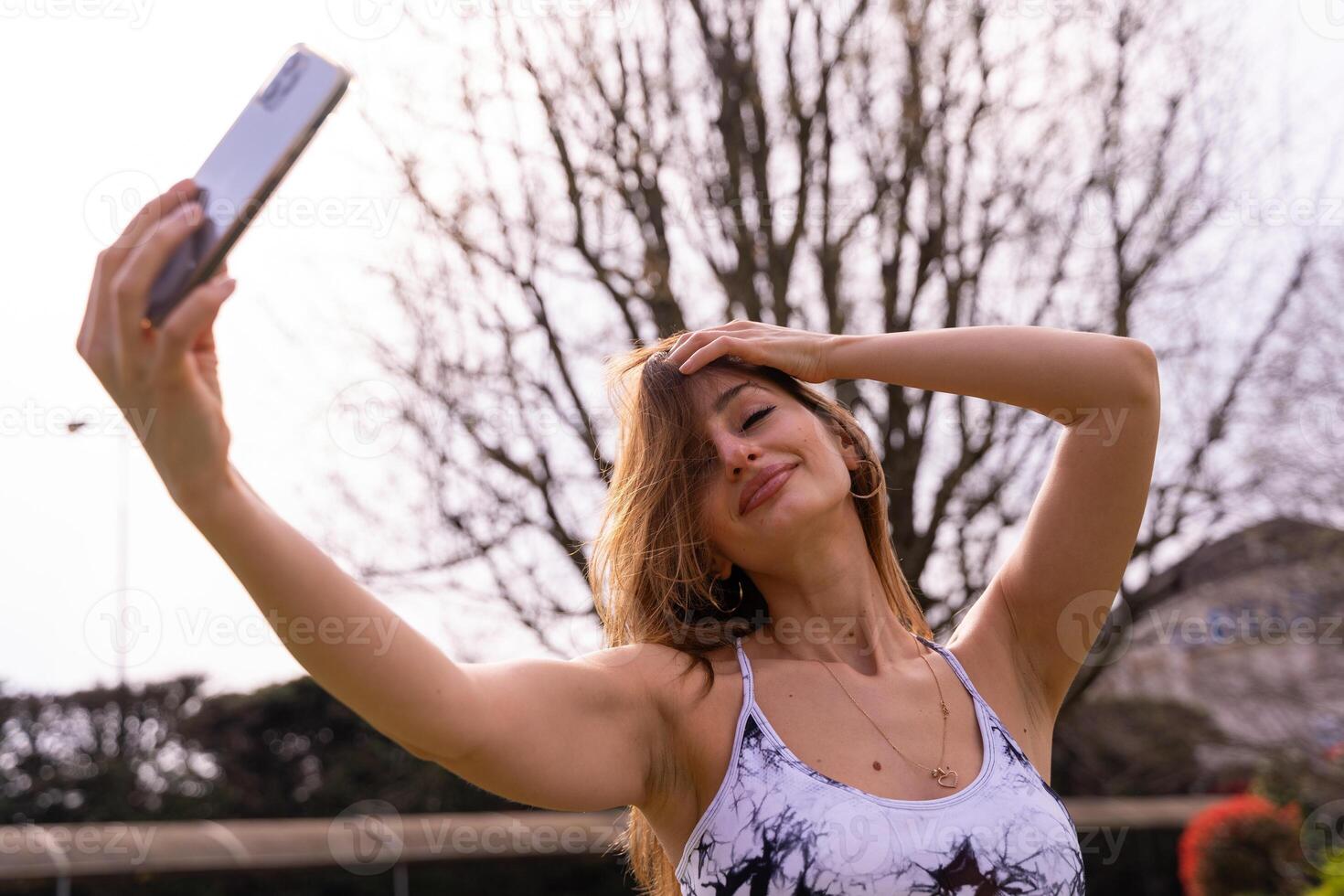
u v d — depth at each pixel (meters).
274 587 0.94
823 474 1.50
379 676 1.01
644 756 1.35
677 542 1.52
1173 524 4.73
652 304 4.13
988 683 1.54
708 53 4.19
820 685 1.42
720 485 1.50
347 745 11.18
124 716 10.81
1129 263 4.39
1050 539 1.56
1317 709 8.63
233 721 11.09
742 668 1.42
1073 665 1.60
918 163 4.27
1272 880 8.30
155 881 9.02
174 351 0.80
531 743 1.19
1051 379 1.49
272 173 0.83
